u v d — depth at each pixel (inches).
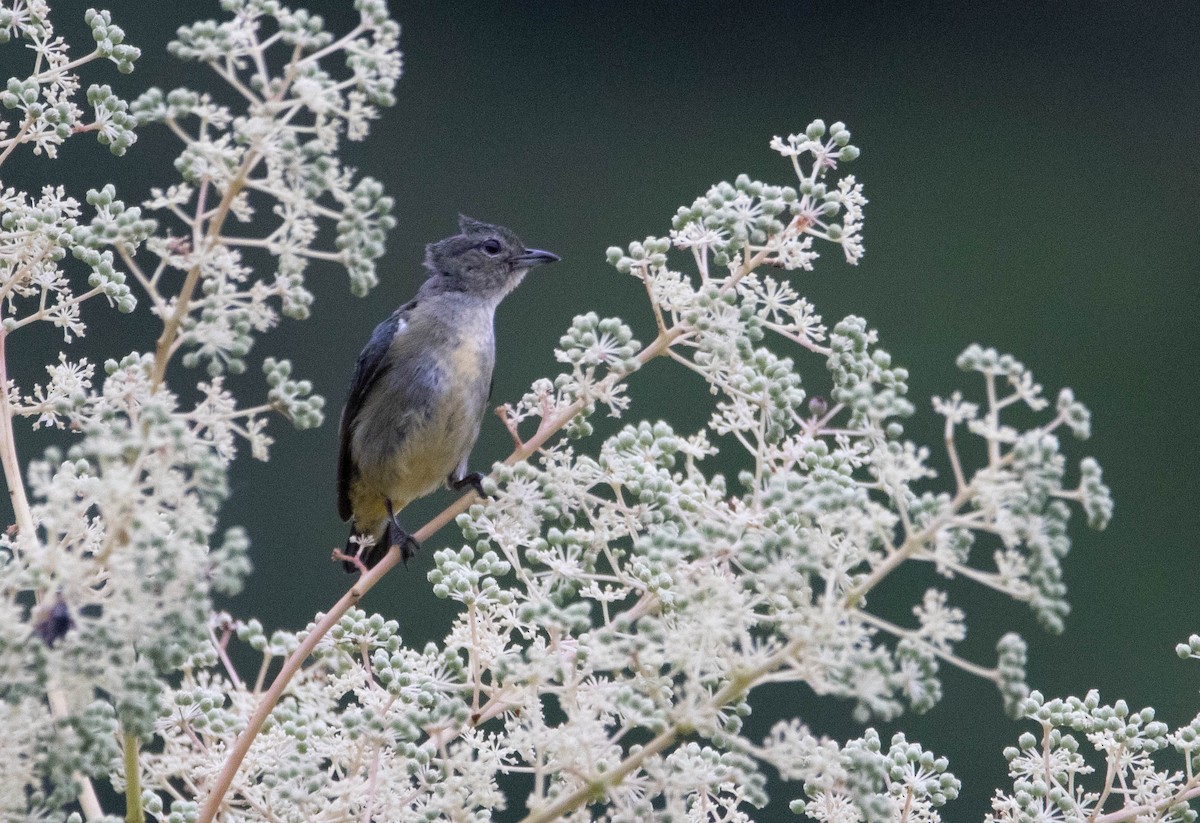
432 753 283.0
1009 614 959.0
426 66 1370.6
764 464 294.0
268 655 300.2
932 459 1117.1
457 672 303.3
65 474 243.0
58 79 341.1
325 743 292.2
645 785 251.3
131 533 223.3
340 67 1203.2
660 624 248.5
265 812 283.6
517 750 280.5
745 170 1386.6
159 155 1055.0
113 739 243.8
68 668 217.5
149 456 227.5
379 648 309.6
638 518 301.0
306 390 249.9
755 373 299.3
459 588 303.3
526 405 318.7
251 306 249.8
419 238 1310.3
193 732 291.7
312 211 245.0
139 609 217.9
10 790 225.5
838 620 234.1
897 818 295.4
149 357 265.4
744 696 269.6
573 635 332.8
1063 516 219.5
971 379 1250.6
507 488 308.3
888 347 1286.9
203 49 241.1
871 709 220.8
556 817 247.0
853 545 238.4
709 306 300.8
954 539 225.8
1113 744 303.3
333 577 986.7
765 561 238.2
